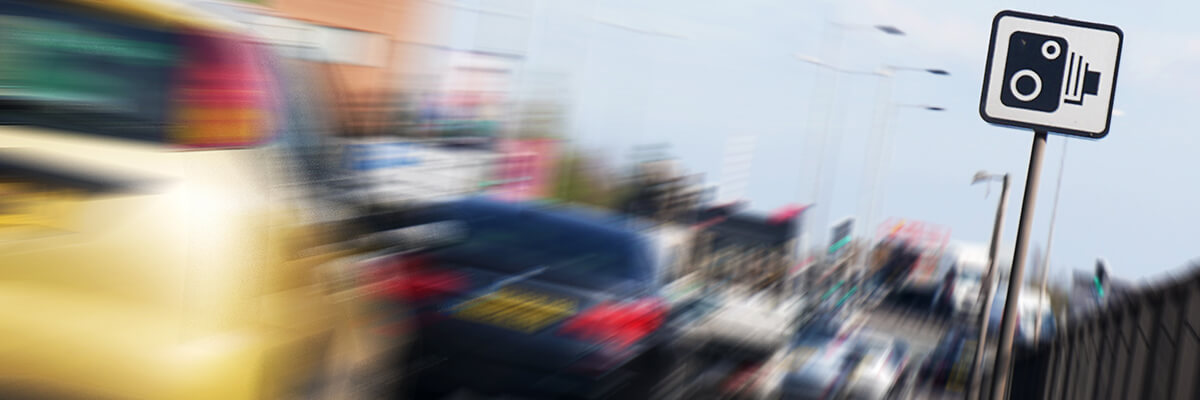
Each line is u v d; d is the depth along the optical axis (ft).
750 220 97.45
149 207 8.36
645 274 32.30
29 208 8.09
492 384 26.99
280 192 9.52
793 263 100.01
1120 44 31.50
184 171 8.61
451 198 31.35
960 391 86.38
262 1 13.03
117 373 8.04
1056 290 178.60
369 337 12.57
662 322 33.55
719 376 42.86
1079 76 31.73
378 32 89.76
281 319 9.29
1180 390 27.35
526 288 28.53
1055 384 63.62
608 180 102.37
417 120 51.83
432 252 27.27
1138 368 34.50
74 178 8.20
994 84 32.01
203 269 8.46
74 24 8.70
